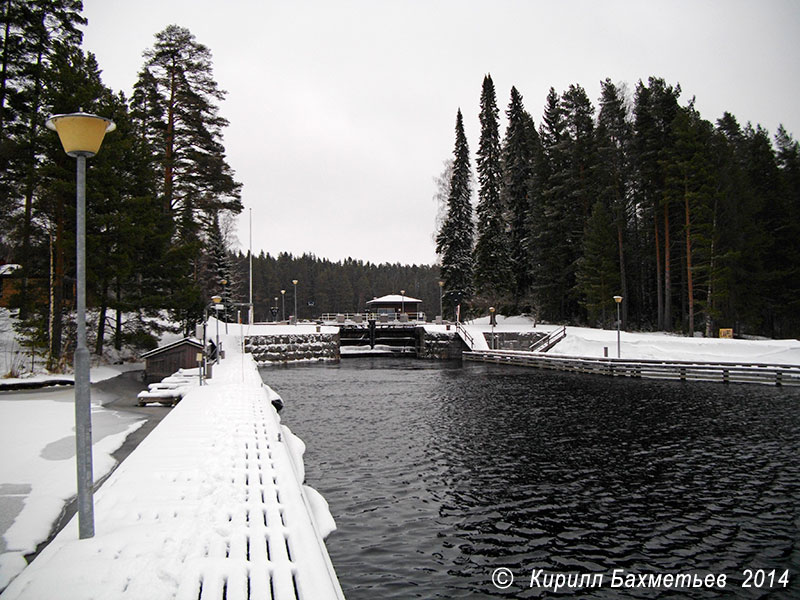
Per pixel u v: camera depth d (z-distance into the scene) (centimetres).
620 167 5241
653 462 1427
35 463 992
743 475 1309
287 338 4706
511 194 6084
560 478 1294
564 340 4578
